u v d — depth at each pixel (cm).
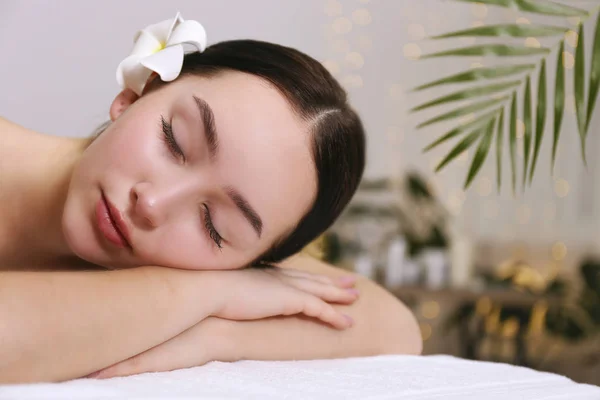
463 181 302
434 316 312
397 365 89
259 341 90
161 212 85
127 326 71
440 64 303
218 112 89
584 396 78
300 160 96
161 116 89
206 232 90
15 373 61
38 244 110
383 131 307
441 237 287
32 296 64
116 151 87
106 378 71
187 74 97
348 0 302
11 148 107
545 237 297
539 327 277
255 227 94
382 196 305
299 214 102
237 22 270
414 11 305
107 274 76
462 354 301
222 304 86
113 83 241
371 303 110
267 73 96
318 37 296
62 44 234
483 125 117
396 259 271
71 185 90
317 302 97
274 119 93
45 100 233
